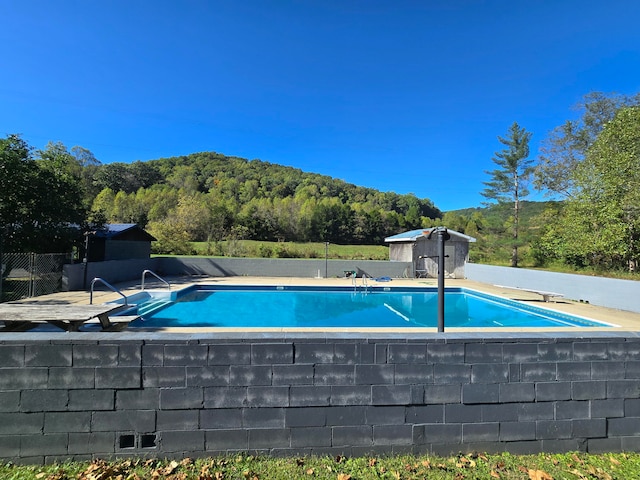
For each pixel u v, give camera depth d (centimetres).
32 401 221
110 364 223
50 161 1295
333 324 838
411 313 993
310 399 235
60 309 453
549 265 1950
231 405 230
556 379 253
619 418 259
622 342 261
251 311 991
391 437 240
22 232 1134
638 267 1426
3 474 210
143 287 1078
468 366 247
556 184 2150
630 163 1259
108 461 223
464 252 1756
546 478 221
